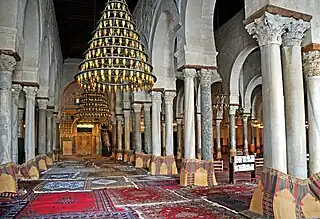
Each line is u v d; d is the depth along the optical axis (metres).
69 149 29.34
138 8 14.87
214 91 19.73
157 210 5.73
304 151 5.51
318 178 5.00
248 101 16.83
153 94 12.40
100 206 6.14
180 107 22.02
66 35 20.31
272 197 4.84
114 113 24.27
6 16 7.21
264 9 5.15
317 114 6.08
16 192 7.32
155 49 12.23
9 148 7.20
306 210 4.83
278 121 5.07
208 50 9.13
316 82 6.06
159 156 12.46
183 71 9.05
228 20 15.15
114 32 8.41
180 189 8.21
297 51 5.59
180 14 9.38
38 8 10.36
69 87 25.91
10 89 7.25
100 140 30.05
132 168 15.17
